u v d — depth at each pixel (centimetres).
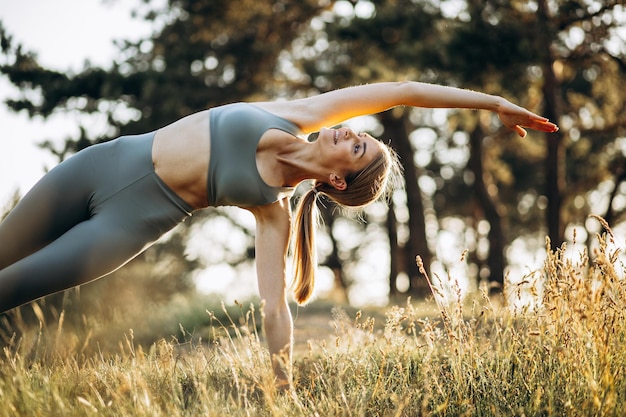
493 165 2053
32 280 343
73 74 1537
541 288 354
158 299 1137
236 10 1634
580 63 1461
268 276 377
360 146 384
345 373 371
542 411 315
